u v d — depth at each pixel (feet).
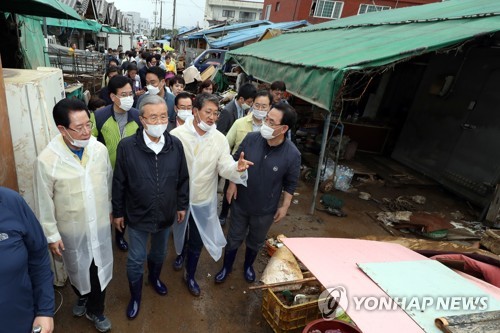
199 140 8.38
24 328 4.42
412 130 24.26
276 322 8.02
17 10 17.85
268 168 8.71
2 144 6.49
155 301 9.21
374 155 26.63
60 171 6.36
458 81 20.39
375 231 15.08
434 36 14.20
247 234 10.56
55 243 6.49
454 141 20.29
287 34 37.47
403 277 5.36
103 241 7.32
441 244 9.47
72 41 60.29
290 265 9.16
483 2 18.92
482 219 16.75
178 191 8.21
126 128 10.00
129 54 47.09
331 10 63.57
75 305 8.38
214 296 9.75
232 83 41.73
